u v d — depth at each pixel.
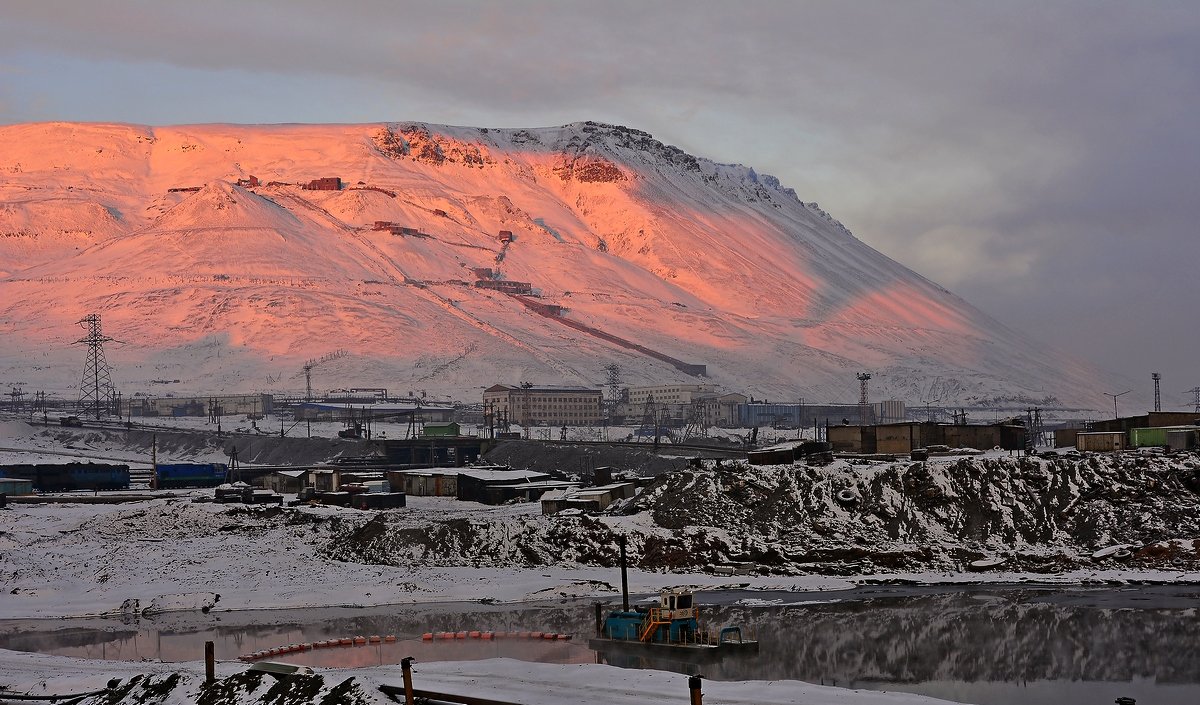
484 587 121.12
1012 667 79.31
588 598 115.38
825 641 89.25
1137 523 122.50
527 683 71.25
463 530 140.62
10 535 161.88
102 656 92.62
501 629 99.81
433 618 107.56
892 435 163.12
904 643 87.81
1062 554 120.00
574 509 152.62
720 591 115.06
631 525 134.50
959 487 130.00
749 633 92.94
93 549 150.25
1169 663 79.38
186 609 116.62
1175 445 148.38
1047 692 72.38
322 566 137.00
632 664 83.00
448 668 77.38
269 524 168.62
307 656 89.62
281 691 64.50
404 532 143.88
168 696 66.88
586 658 85.62
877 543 125.50
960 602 104.81
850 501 130.88
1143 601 102.19
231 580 129.12
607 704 65.25
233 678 66.94
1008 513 126.50
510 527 139.25
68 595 123.69
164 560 141.00
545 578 124.25
